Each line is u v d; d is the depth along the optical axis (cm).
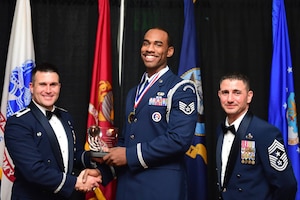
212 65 352
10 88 310
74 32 352
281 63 321
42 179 236
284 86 317
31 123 245
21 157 238
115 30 351
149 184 239
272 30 341
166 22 352
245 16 353
